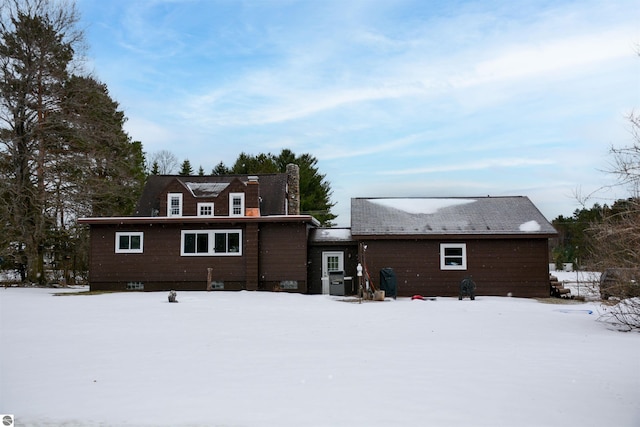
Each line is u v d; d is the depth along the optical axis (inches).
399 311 722.8
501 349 410.6
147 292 1034.1
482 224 1077.8
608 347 422.3
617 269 548.7
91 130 1363.2
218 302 808.9
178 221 1075.3
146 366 348.5
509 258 1055.6
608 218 523.8
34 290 1144.2
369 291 991.0
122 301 822.5
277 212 1331.2
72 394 283.9
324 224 2362.2
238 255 1085.8
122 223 1087.6
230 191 1282.0
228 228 1091.9
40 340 454.6
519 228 1053.8
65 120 1304.1
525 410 253.9
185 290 1084.5
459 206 1175.6
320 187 2401.6
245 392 284.8
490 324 579.8
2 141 1258.6
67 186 1338.6
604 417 244.5
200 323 571.5
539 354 389.1
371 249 1072.2
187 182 1412.4
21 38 1284.4
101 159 1400.1
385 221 1106.1
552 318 643.5
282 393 282.4
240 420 240.5
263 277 1080.2
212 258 1089.4
